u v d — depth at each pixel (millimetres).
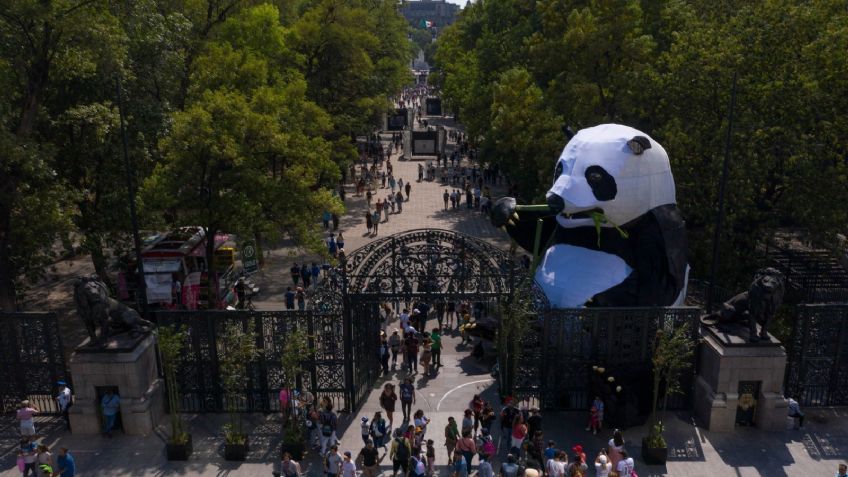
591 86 35062
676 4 35750
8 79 23875
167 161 29578
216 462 18531
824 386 20984
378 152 72125
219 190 28109
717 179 27109
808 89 26500
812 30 28375
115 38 24156
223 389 21031
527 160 41094
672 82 30156
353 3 61969
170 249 29641
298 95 34844
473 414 19297
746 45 28906
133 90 28625
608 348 20641
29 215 25266
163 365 19578
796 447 18922
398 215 47344
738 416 20078
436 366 24312
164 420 20734
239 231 27406
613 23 34656
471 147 70062
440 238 20922
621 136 21797
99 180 27953
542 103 40312
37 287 34125
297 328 20500
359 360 21531
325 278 20969
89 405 19641
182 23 30766
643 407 20125
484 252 21094
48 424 20406
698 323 20547
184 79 35656
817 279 29891
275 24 39375
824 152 27500
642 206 21688
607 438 19562
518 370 21250
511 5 59219
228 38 38031
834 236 27203
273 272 35750
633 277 21984
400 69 70250
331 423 18422
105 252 34969
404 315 25516
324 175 40156
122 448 19188
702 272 29328
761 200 29953
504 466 16250
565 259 22641
